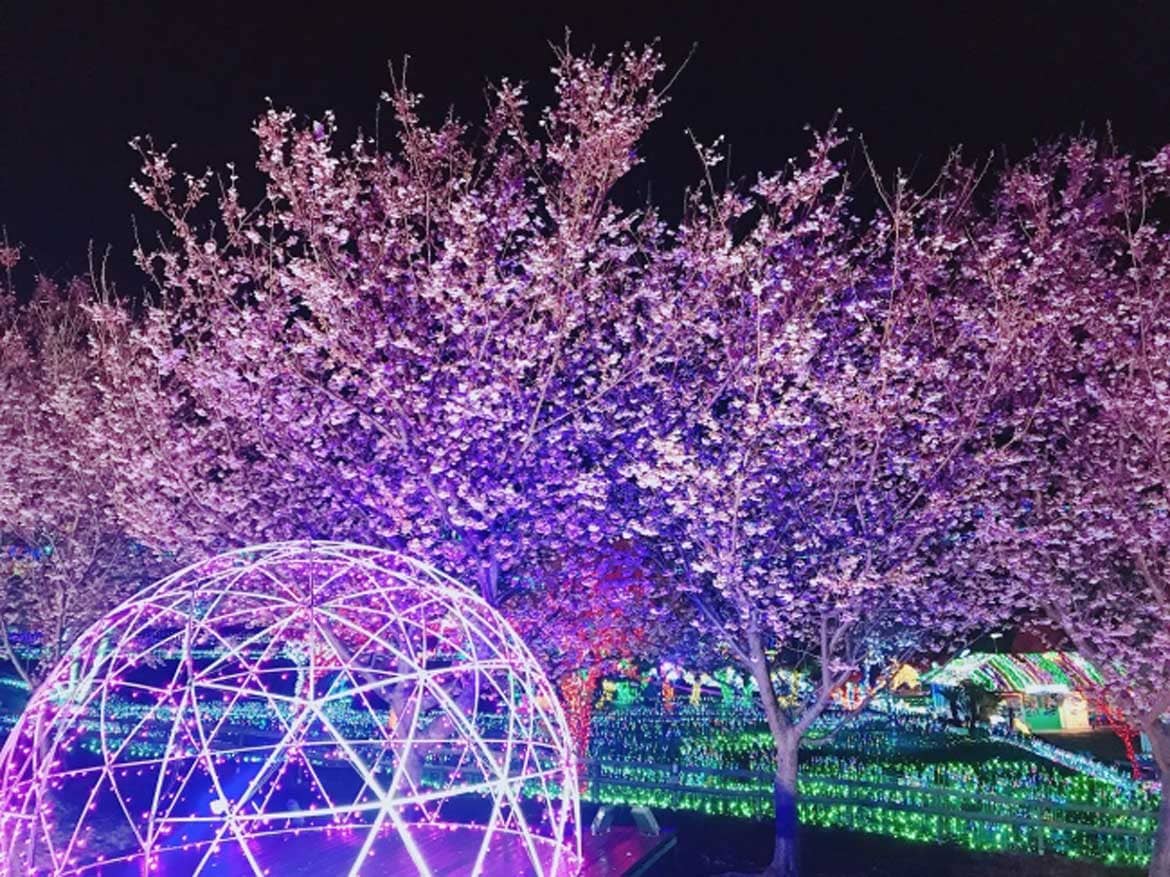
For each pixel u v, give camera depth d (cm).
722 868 1395
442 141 1561
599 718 2284
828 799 1636
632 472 1425
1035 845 1452
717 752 1991
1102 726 2236
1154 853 1262
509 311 1546
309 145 1501
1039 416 1452
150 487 1659
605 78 1479
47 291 2231
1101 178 1524
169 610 930
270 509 1647
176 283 1638
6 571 2062
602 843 1295
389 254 1611
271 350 1569
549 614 1639
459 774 1783
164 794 1773
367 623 1494
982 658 2212
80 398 1867
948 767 1827
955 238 1575
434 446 1553
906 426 1557
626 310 1555
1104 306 1421
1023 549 1419
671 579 1562
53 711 976
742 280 1529
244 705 2484
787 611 1423
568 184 1524
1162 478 1285
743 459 1362
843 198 1481
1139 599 1393
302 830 1083
